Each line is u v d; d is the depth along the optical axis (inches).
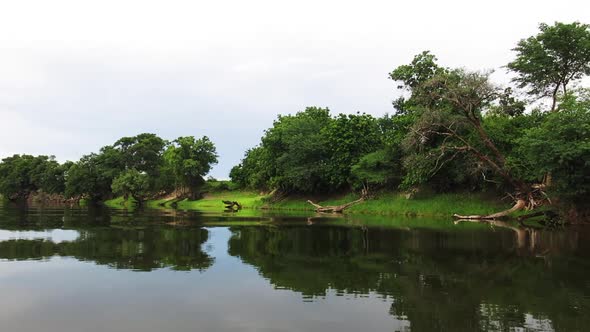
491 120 1743.4
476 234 1085.1
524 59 1807.3
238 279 570.3
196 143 3914.9
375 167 2160.4
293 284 544.1
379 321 402.3
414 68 2057.1
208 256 747.4
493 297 483.5
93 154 4633.4
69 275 589.3
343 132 2369.6
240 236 1043.3
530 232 1131.3
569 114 1249.4
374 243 916.0
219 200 3540.8
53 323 395.2
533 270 626.5
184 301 466.0
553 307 444.8
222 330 378.3
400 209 1982.0
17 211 2395.4
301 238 1003.3
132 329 380.5
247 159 3826.3
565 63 1748.3
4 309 435.8
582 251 801.6
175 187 4207.7
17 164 5438.0
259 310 435.2
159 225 1362.0
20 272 606.2
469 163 1700.3
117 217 1809.8
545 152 1250.6
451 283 550.3
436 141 1850.4
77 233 1102.4
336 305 452.4
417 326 388.8
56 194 5108.3
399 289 518.3
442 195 1968.5
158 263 680.4
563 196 1328.7
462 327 386.3
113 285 534.6
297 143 2484.0
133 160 4672.7
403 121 2038.6
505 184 1713.8
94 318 409.4
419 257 735.7
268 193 3334.2
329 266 660.1
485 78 1497.3
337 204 2409.0
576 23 1683.1
